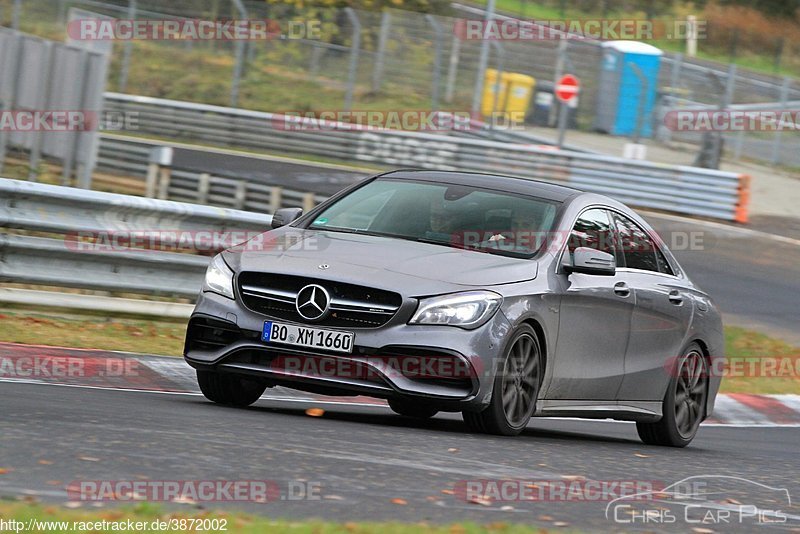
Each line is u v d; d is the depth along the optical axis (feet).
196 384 88.53
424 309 69.67
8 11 324.39
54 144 182.50
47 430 55.52
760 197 293.23
